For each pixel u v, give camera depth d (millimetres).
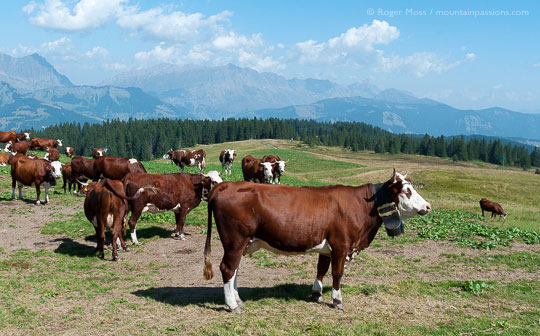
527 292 10078
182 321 8094
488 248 15180
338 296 8766
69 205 22203
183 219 15820
